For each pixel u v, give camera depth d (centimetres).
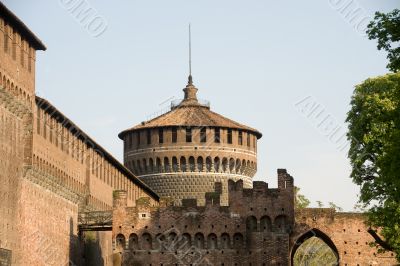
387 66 8000
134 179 17475
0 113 11250
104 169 15825
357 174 11388
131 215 12988
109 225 14175
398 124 8512
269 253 12825
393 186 9112
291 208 12900
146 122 19012
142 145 18875
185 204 12988
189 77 19775
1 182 11200
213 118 18925
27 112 12050
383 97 11675
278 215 12900
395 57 7969
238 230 12900
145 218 12988
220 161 18712
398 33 7956
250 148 19162
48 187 12850
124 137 19300
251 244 12875
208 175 18638
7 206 11350
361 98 12106
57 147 13300
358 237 12838
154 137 18800
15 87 11675
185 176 18638
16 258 11569
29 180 12138
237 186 12988
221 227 12925
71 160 14000
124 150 19288
